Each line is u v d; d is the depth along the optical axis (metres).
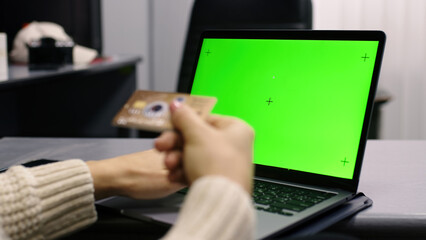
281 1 1.79
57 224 0.56
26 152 0.94
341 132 0.69
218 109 0.80
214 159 0.39
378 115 2.18
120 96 2.29
